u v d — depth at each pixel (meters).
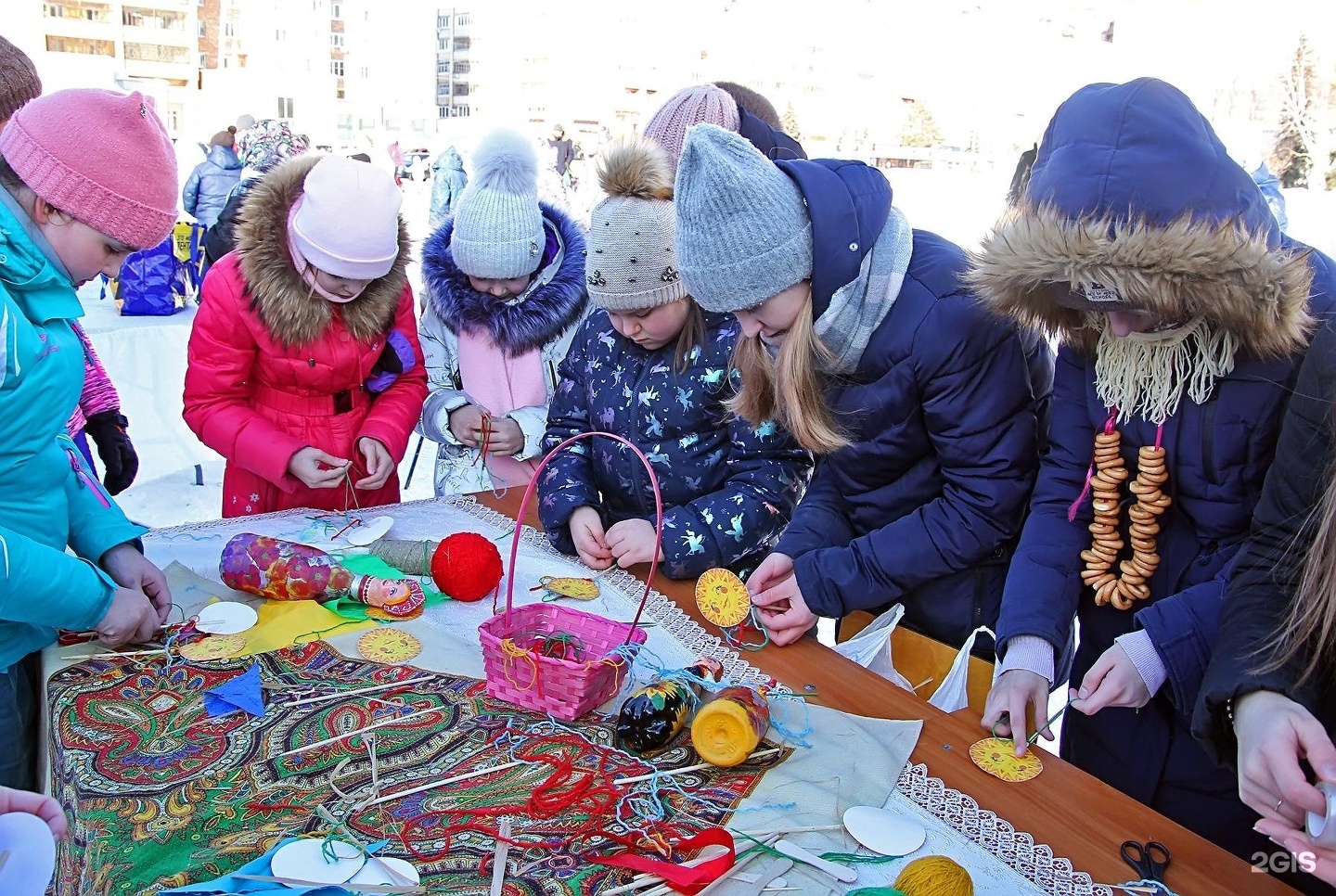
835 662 1.52
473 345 2.65
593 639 1.43
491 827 1.08
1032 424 1.60
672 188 1.84
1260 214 1.22
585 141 22.73
